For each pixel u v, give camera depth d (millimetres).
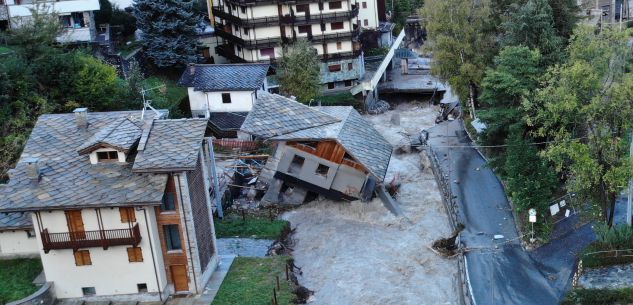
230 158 75062
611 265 49688
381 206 64000
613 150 50062
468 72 78500
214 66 85312
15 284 49125
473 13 79875
